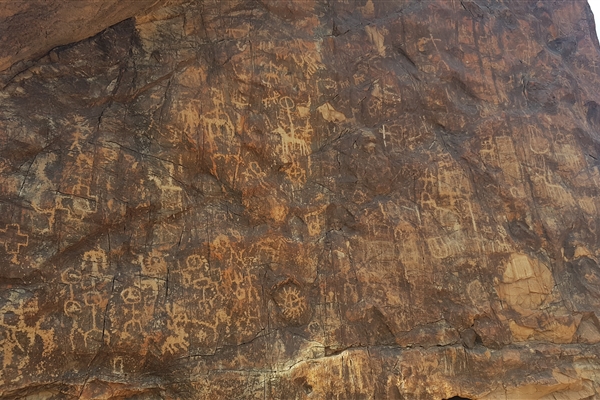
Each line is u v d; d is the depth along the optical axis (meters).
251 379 4.91
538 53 7.32
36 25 4.80
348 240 5.65
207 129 5.44
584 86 7.57
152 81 5.39
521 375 5.59
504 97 6.87
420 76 6.52
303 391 4.98
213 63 5.70
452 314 5.66
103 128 5.08
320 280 5.45
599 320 6.10
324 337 5.28
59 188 4.76
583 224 6.59
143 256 4.96
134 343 4.69
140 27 5.51
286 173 5.69
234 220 5.36
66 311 4.56
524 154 6.61
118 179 5.01
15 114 4.78
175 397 4.75
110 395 4.55
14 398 4.30
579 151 6.94
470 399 5.38
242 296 5.15
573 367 5.79
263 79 5.81
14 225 4.52
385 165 6.00
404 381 5.21
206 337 4.95
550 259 6.25
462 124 6.50
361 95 6.20
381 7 6.72
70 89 5.08
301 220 5.61
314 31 6.29
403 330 5.48
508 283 5.96
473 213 6.11
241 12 6.00
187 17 5.74
